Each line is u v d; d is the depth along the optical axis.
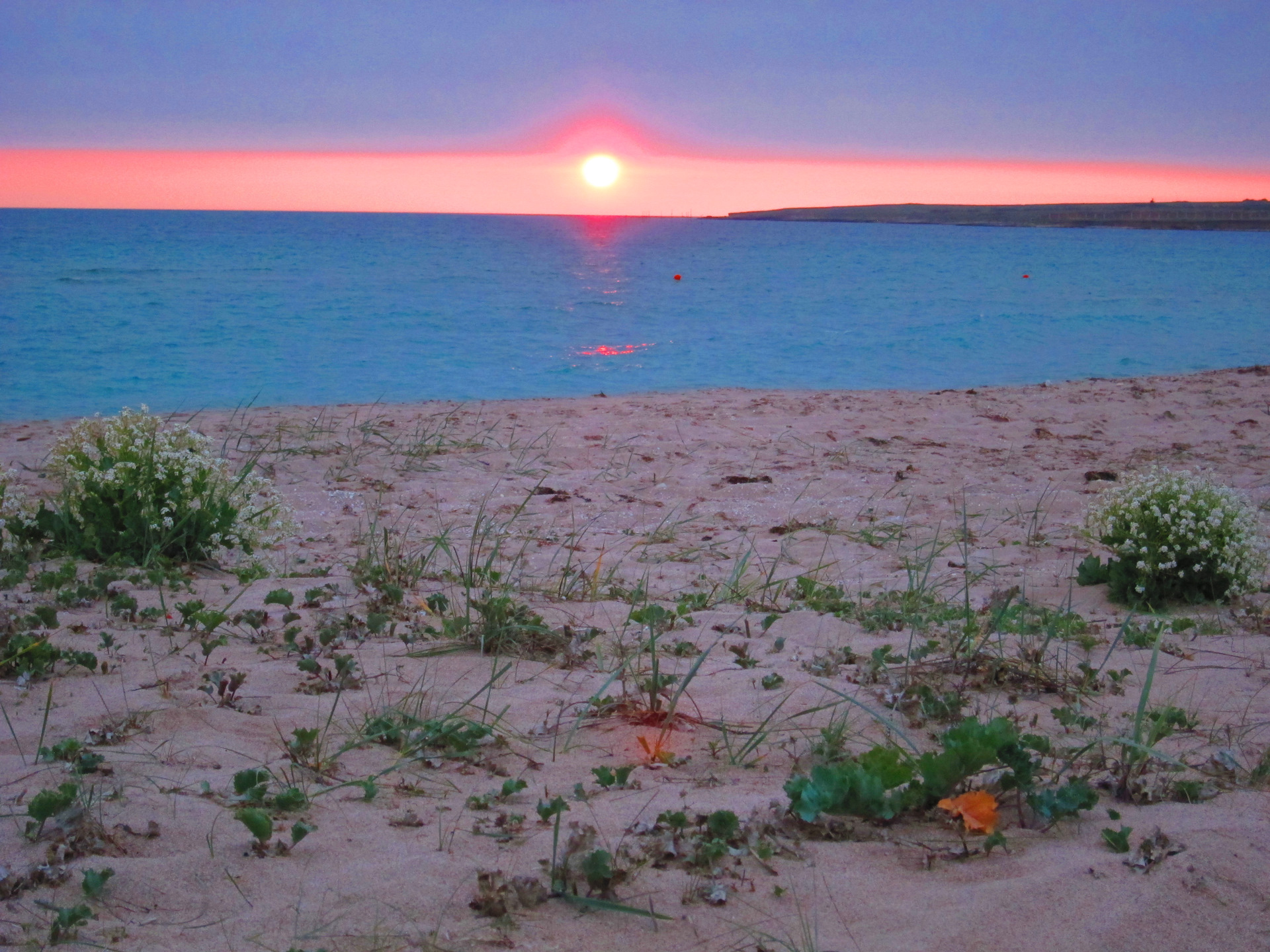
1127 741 2.63
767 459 9.20
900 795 2.46
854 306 28.64
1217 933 1.92
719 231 189.50
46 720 2.80
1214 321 25.14
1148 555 5.06
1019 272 49.03
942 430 10.76
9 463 8.45
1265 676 3.72
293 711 3.13
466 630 4.01
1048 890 2.05
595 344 19.83
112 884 2.05
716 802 2.52
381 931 1.90
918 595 4.85
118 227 134.62
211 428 10.30
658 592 5.07
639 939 1.89
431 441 9.80
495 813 2.46
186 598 4.50
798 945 1.86
